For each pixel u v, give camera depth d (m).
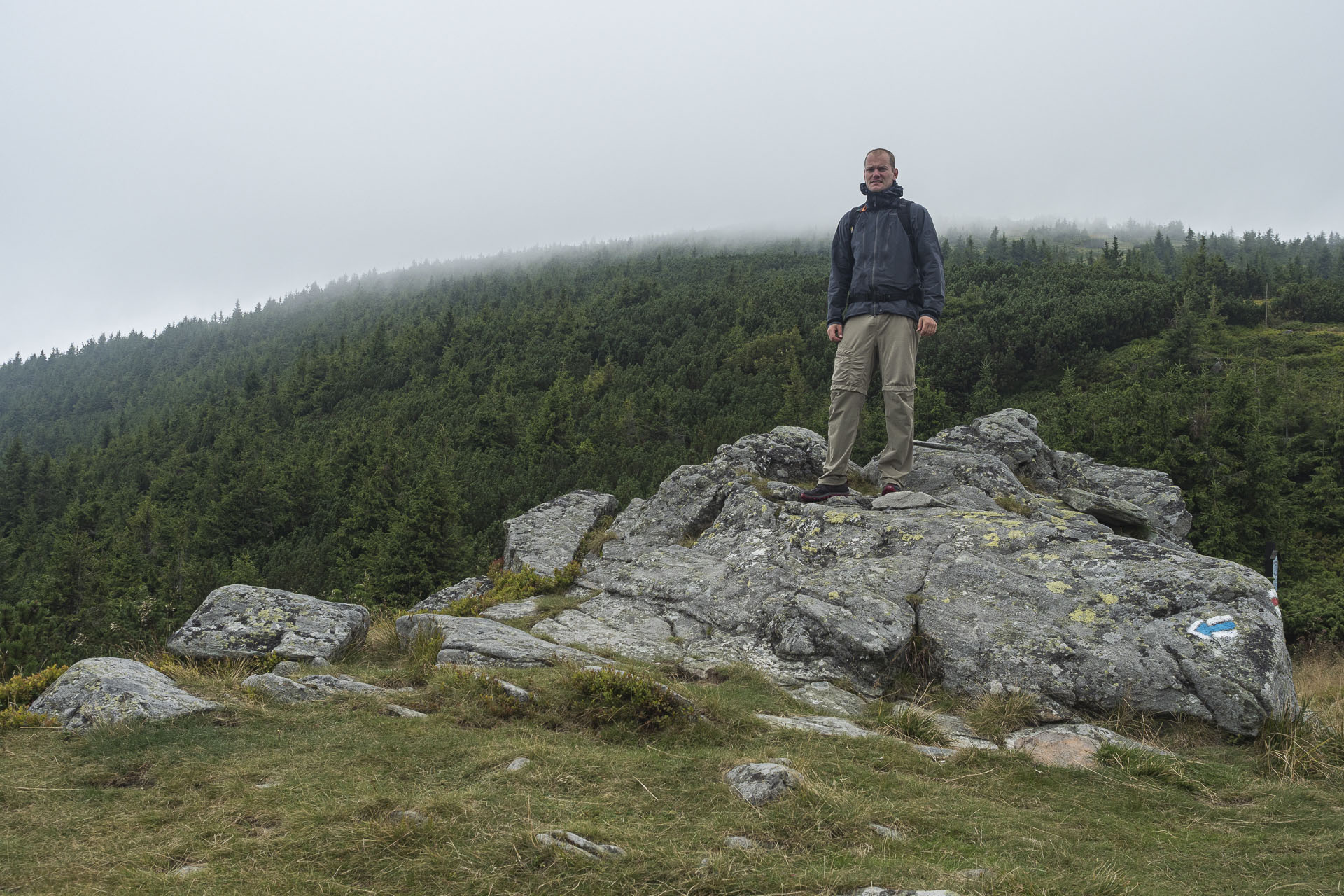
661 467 79.38
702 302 165.62
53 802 3.41
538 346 159.25
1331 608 18.50
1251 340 94.81
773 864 2.90
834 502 8.39
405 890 2.65
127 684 4.73
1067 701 5.30
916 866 2.92
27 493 119.81
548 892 2.65
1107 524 9.62
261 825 3.17
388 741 4.17
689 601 7.38
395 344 181.62
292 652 6.33
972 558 6.58
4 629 21.91
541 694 4.98
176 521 81.81
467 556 42.09
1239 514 29.97
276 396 165.12
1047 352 91.06
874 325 8.20
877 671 5.85
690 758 4.07
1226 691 4.94
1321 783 4.28
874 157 8.05
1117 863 3.18
